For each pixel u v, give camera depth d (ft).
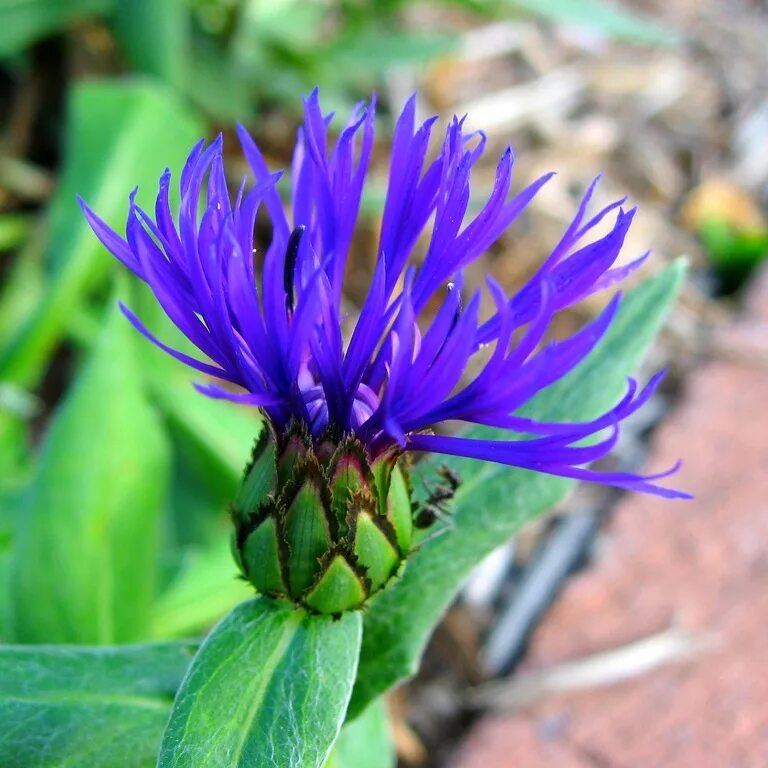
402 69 0.89
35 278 0.76
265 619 0.32
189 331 0.28
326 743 0.30
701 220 0.94
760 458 0.72
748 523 0.68
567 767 0.57
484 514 0.38
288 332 0.27
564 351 0.25
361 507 0.30
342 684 0.31
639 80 1.04
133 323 0.28
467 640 0.66
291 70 0.85
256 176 0.31
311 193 0.32
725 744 0.58
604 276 0.28
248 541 0.31
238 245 0.26
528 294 0.28
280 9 0.88
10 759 0.34
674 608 0.64
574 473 0.26
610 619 0.64
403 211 0.30
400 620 0.38
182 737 0.30
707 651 0.62
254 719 0.31
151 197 0.69
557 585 0.68
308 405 0.30
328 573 0.30
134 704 0.36
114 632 0.48
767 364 0.80
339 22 1.01
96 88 0.72
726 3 1.14
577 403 0.39
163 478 0.51
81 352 0.78
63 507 0.48
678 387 0.81
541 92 1.01
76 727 0.35
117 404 0.50
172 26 0.75
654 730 0.58
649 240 0.93
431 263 0.29
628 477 0.26
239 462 0.64
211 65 0.83
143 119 0.70
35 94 0.87
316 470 0.30
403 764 0.62
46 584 0.48
